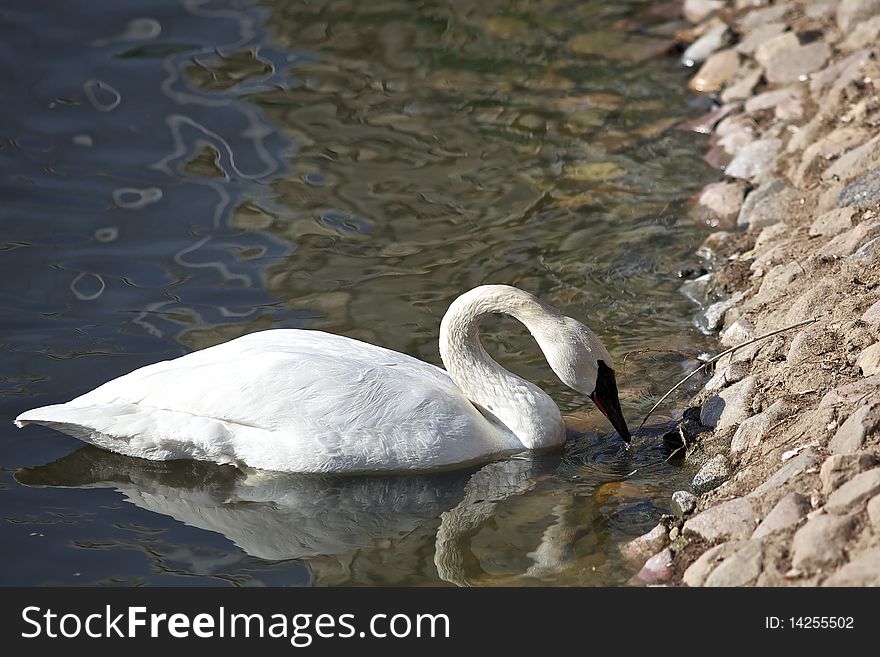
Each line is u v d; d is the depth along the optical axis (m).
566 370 9.91
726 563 7.66
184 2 19.02
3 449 9.85
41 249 12.82
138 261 12.70
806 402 9.20
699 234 13.25
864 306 10.09
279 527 9.02
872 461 7.71
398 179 14.54
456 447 9.79
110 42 17.64
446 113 16.17
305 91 16.67
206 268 12.59
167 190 14.16
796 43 16.20
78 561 8.51
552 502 9.30
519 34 18.39
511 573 8.40
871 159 12.63
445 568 8.50
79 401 9.77
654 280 12.47
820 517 7.44
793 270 11.29
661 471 9.55
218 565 8.52
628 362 11.10
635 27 18.44
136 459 9.82
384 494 9.49
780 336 10.36
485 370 10.22
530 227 13.48
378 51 17.88
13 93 16.14
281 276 12.47
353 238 13.24
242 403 9.57
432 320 11.70
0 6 18.22
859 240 11.16
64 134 15.30
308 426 9.55
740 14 18.06
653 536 8.51
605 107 16.23
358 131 15.68
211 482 9.59
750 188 13.80
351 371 9.73
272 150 15.15
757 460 8.81
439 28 18.59
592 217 13.69
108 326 11.51
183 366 9.80
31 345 11.15
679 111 16.05
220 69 17.12
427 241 13.21
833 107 14.36
